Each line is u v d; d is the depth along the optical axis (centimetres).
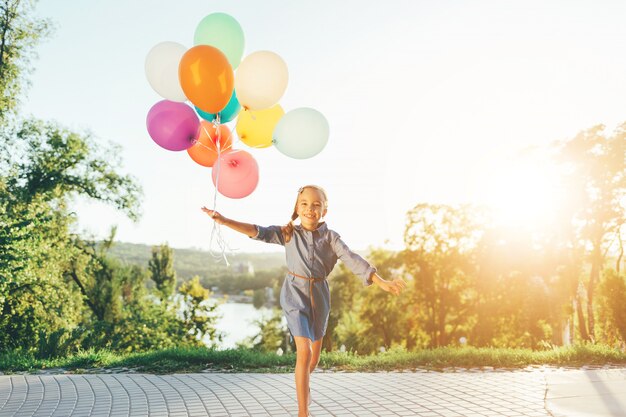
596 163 3328
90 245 2683
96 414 545
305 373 406
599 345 1081
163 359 953
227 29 614
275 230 439
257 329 6444
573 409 520
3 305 1683
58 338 1128
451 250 3638
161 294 2991
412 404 571
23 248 1619
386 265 3878
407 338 3847
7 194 2002
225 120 627
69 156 2334
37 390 683
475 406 552
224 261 496
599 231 3303
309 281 432
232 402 598
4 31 2014
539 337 3338
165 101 612
